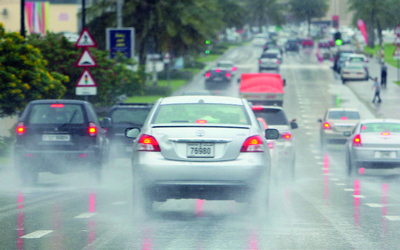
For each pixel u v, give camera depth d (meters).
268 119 48.31
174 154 25.69
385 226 25.84
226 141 25.73
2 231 24.27
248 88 96.00
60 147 40.44
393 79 172.88
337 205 32.56
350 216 28.56
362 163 49.72
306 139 87.12
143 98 132.12
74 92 89.06
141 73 104.31
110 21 135.12
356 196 36.88
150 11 135.38
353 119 77.94
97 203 32.44
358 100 133.12
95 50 91.12
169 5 134.38
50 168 40.44
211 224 25.91
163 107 27.64
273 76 99.44
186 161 25.59
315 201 34.28
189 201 33.97
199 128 25.88
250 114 27.48
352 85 160.00
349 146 51.50
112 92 98.00
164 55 139.12
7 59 59.19
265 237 23.09
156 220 26.91
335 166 60.22
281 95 95.50
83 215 28.22
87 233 23.80
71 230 24.45
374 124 52.06
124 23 136.38
